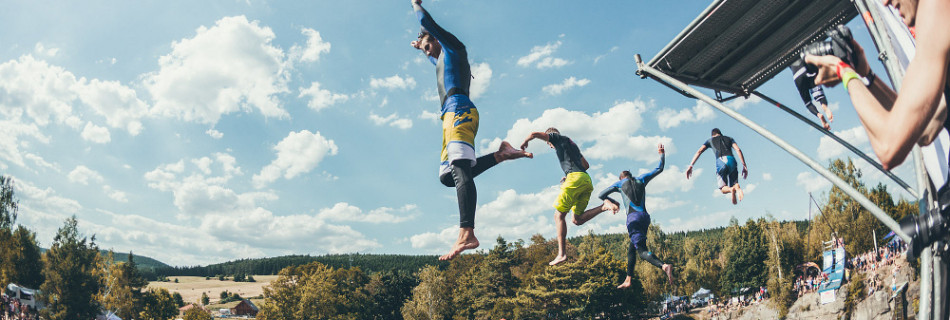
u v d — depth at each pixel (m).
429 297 65.38
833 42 1.57
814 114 4.31
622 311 56.41
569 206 5.20
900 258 37.31
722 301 58.84
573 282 54.16
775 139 4.09
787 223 51.75
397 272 87.81
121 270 63.00
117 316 60.53
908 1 1.34
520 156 3.79
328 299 69.94
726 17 4.83
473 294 63.00
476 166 3.74
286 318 67.38
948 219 1.25
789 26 5.00
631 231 5.88
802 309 42.62
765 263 53.50
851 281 39.62
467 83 3.43
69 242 57.53
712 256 78.56
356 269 84.75
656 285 64.31
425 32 3.80
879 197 44.38
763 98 5.66
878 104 1.25
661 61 5.41
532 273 62.16
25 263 55.09
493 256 62.38
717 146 7.25
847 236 45.09
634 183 6.00
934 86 1.09
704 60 5.43
